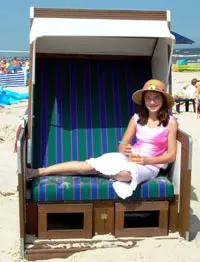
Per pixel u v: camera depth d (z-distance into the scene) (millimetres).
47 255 3662
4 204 4910
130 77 5188
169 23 4320
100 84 5109
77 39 5023
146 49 5211
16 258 3676
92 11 4297
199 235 4004
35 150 4629
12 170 6152
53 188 3762
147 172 3902
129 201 3863
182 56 62094
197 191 5348
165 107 4164
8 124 9242
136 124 4285
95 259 3535
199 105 11445
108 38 5066
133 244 3781
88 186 3791
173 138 4090
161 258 3553
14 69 28125
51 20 4285
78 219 4336
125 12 4312
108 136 4836
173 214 3971
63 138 4746
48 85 5008
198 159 6680
